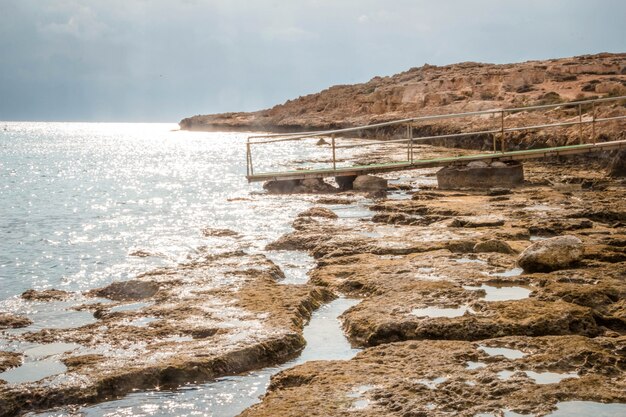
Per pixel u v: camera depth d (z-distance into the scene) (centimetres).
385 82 10838
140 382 890
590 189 2636
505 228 1789
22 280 1602
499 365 851
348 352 1005
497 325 997
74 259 1814
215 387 895
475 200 2359
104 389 872
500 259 1433
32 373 934
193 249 1856
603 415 721
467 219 1906
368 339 1030
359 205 2533
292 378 858
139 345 1010
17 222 2534
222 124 14162
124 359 942
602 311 1093
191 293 1274
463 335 994
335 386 807
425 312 1089
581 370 834
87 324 1152
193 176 4425
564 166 3444
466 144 5372
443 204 2253
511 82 7225
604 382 790
